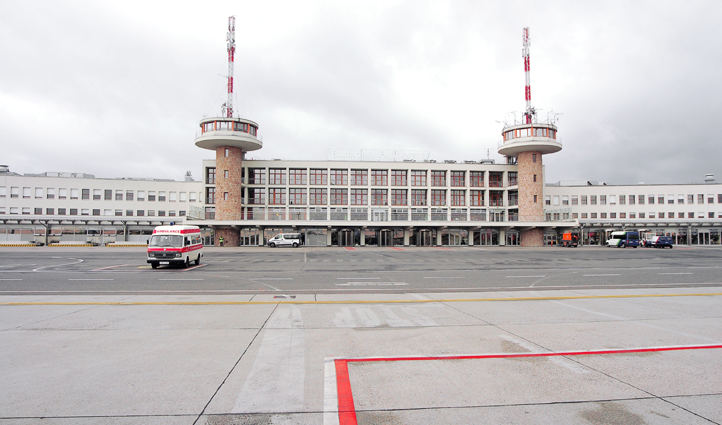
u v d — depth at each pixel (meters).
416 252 39.91
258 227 55.22
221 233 52.78
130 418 3.92
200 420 3.88
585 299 11.28
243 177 58.00
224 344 6.56
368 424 3.80
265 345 6.51
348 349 6.29
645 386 4.74
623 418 3.92
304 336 7.10
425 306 10.14
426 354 6.02
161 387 4.69
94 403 4.24
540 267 23.17
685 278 17.31
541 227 56.59
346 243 57.72
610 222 64.00
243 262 26.41
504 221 55.75
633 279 17.00
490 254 36.50
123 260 26.73
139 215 63.62
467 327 7.82
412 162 60.69
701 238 66.00
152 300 11.07
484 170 61.66
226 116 54.56
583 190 68.38
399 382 4.88
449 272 20.23
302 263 25.86
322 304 10.47
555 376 5.08
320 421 3.88
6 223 58.59
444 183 61.78
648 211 67.62
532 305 10.29
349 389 4.66
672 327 7.79
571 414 4.02
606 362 5.64
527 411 4.09
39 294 12.32
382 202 60.38
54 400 4.30
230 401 4.32
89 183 62.53
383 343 6.64
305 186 58.84
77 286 14.30
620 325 7.97
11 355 5.88
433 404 4.26
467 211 60.88
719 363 5.60
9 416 3.92
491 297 11.75
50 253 34.31
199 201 64.69
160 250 20.92
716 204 66.75
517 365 5.51
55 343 6.53
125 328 7.61
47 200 61.22
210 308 9.80
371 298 11.67
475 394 4.52
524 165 57.56
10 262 24.92
